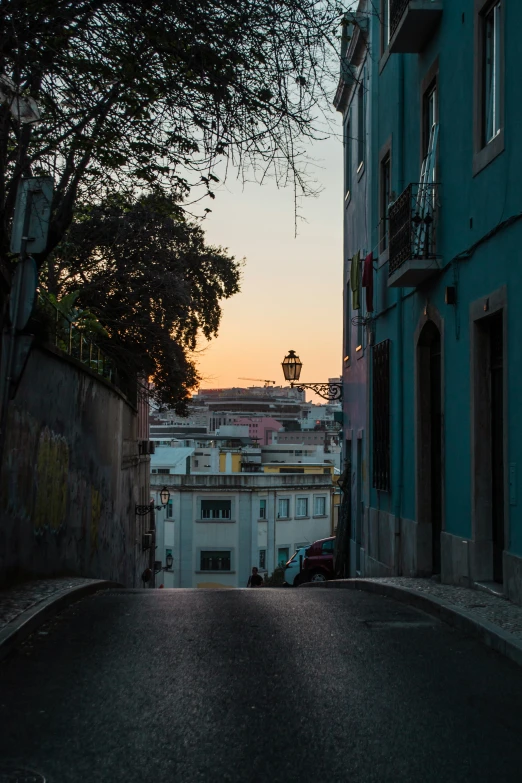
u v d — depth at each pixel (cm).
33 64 886
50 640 793
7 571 1062
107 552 1906
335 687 632
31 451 1173
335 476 7431
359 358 2083
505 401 995
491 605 941
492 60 1096
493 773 466
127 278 2102
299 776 455
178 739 512
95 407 1708
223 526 6819
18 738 514
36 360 1185
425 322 1383
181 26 879
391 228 1478
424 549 1451
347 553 2297
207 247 2347
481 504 1122
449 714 571
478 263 1105
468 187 1151
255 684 638
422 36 1369
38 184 993
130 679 650
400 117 1565
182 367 2388
